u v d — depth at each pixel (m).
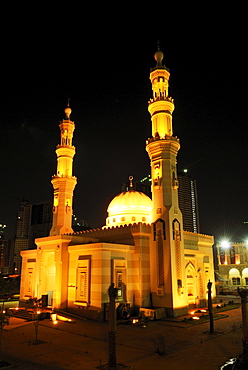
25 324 34.06
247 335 19.92
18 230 181.00
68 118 59.16
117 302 37.88
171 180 43.19
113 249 38.84
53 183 56.22
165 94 47.62
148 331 30.61
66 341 26.69
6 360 21.33
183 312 39.50
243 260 89.25
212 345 25.02
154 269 41.22
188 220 151.88
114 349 19.75
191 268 47.38
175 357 21.97
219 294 71.06
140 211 50.28
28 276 47.91
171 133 45.56
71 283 40.84
